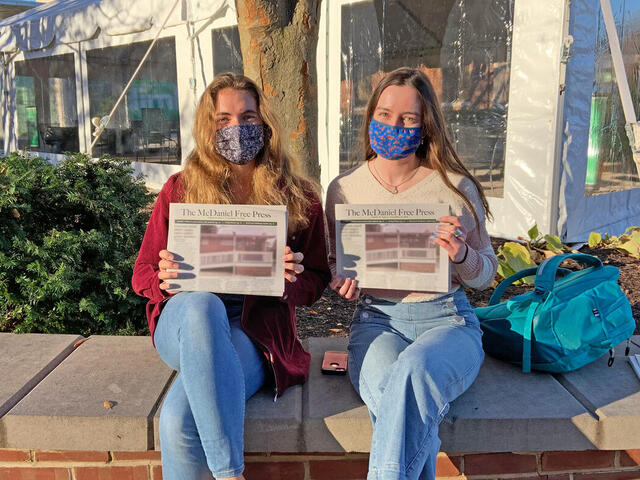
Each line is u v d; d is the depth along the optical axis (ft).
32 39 39.68
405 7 21.18
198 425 6.36
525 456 7.61
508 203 19.76
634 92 21.70
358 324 8.18
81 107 37.29
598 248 18.98
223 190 7.92
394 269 7.58
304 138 13.99
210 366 6.41
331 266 8.43
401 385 6.50
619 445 7.30
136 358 8.87
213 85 7.78
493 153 20.08
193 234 7.33
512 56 18.84
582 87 18.62
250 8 13.25
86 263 11.75
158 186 32.53
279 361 7.57
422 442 6.44
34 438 7.32
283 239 7.29
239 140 7.60
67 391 7.84
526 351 8.09
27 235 11.30
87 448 7.32
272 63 13.53
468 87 20.35
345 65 23.45
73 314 11.35
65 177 12.01
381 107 7.70
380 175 8.21
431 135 7.84
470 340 7.41
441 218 7.47
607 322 8.16
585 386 8.05
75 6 36.47
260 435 7.22
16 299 10.83
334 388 7.99
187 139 30.17
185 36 29.01
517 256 14.93
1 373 8.39
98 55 35.27
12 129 45.52
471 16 19.74
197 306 6.74
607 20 16.80
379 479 6.29
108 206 11.69
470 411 7.33
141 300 11.49
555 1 17.46
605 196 21.12
